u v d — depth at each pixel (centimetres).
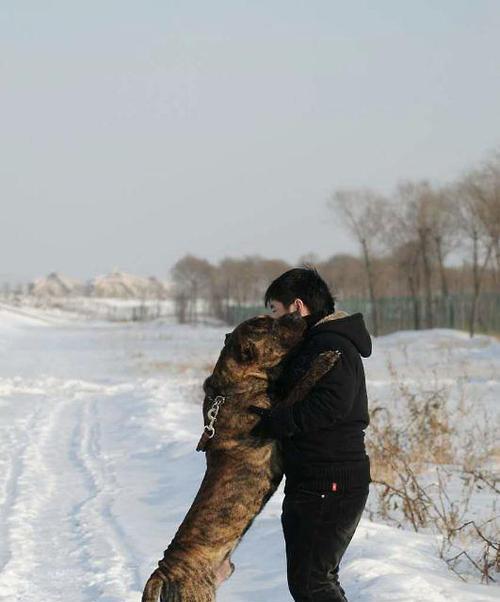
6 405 2156
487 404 1881
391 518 915
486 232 5488
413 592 622
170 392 2305
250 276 12306
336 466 485
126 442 1512
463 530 852
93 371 3322
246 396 504
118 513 975
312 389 483
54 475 1217
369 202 6481
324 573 491
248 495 501
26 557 812
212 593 498
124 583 727
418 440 1209
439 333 5038
